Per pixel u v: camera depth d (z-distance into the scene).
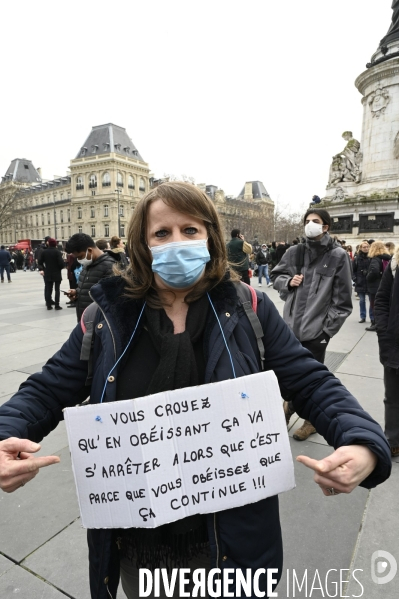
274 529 1.32
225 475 1.22
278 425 1.25
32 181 105.81
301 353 1.39
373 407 4.12
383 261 7.79
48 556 2.20
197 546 1.29
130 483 1.19
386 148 19.41
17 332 7.69
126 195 80.50
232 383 1.21
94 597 1.30
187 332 1.29
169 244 1.25
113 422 1.19
